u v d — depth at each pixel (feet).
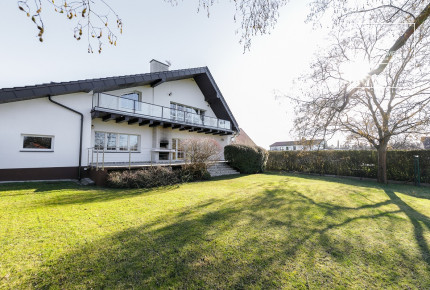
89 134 30.78
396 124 27.66
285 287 6.49
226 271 7.24
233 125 57.57
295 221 12.53
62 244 8.87
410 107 21.84
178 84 49.01
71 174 28.91
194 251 8.55
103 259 7.79
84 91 30.14
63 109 28.60
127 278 6.72
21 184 22.98
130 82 35.01
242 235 10.27
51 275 6.77
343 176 42.75
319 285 6.63
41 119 26.89
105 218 12.32
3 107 24.57
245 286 6.48
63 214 12.84
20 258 7.68
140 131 42.14
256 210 14.76
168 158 46.26
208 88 53.52
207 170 37.76
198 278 6.82
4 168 24.44
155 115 39.47
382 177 33.53
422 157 32.32
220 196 19.30
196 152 33.32
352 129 33.22
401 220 13.24
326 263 7.93
